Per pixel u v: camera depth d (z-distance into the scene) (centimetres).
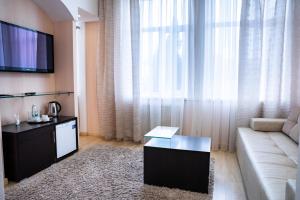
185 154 219
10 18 281
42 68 324
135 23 369
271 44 319
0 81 274
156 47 371
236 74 340
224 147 355
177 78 364
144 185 232
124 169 272
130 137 402
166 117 381
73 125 331
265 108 331
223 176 262
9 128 261
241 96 333
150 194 214
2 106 278
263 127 298
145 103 389
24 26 300
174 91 367
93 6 376
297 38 311
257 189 169
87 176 252
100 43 397
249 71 329
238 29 333
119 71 388
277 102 324
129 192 218
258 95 332
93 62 420
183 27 354
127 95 396
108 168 274
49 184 234
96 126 438
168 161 225
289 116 286
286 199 123
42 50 322
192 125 365
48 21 338
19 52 285
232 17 333
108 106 402
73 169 271
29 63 301
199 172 217
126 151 339
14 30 277
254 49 324
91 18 394
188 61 357
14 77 292
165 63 371
